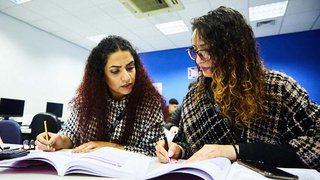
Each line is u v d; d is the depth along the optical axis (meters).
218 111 0.92
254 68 0.85
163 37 5.08
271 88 0.83
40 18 4.16
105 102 1.19
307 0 3.52
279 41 4.95
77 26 4.48
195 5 3.64
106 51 1.15
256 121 0.85
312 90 4.65
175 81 5.83
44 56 4.75
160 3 3.01
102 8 3.75
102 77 1.20
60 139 1.10
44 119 2.82
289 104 0.80
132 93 1.19
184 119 1.02
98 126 1.17
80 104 1.22
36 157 0.64
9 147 1.17
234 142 0.88
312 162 0.68
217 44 0.85
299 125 0.76
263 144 0.73
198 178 0.53
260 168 0.56
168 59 5.95
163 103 1.25
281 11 3.93
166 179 0.53
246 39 0.86
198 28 0.88
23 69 4.33
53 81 4.95
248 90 0.83
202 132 0.95
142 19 4.16
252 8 3.79
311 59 4.71
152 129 1.13
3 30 4.01
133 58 1.20
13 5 3.72
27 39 4.41
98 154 0.66
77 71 5.61
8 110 3.74
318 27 4.58
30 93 4.44
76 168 0.58
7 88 4.05
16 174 0.58
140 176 0.54
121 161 0.63
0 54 3.96
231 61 0.85
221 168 0.52
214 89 0.90
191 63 5.71
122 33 4.81
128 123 1.16
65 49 5.28
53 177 0.55
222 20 0.86
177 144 0.92
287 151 0.70
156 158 0.85
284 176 0.50
